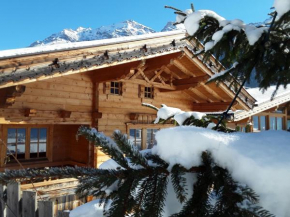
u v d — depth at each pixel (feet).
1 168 19.97
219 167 2.95
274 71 5.59
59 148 25.32
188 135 3.08
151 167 3.05
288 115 45.91
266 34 5.24
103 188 3.06
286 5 4.25
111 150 3.09
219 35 5.61
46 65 13.14
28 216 8.86
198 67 24.02
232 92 26.32
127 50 16.94
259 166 2.59
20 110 17.52
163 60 22.44
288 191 2.51
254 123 39.83
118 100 24.47
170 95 30.14
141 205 2.80
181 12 6.85
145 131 27.14
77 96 21.09
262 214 2.29
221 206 2.51
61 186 15.48
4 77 11.70
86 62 14.74
